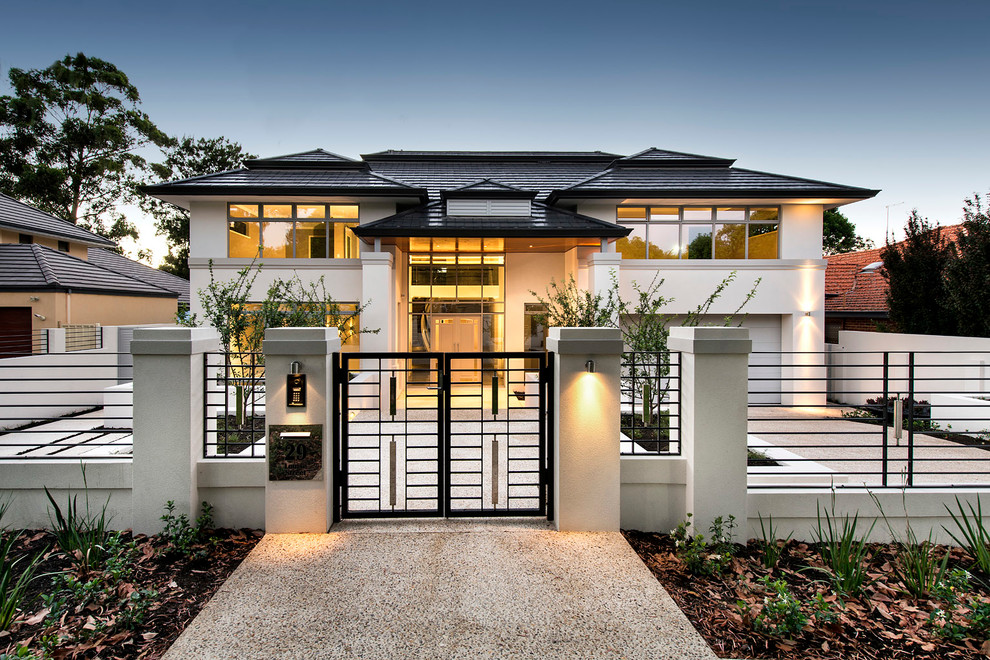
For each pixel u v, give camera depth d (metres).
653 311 9.03
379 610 3.71
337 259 13.01
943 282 12.47
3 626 3.43
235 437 7.36
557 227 11.98
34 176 27.94
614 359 5.00
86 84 30.88
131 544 4.48
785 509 5.12
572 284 12.24
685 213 14.12
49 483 5.07
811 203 13.84
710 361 4.89
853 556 4.54
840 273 19.62
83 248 21.56
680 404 5.29
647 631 3.50
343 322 12.59
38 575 4.12
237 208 13.25
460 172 17.48
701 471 4.92
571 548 4.69
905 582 4.30
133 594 3.58
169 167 33.81
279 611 3.67
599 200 13.56
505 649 3.30
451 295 13.97
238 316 9.02
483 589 4.00
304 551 4.59
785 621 3.44
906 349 12.67
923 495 5.20
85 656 3.15
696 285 13.85
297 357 4.92
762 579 4.09
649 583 4.11
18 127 28.95
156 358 4.87
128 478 5.10
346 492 5.27
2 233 17.08
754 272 13.84
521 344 14.03
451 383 5.30
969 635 3.48
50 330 11.44
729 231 14.15
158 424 4.88
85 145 30.27
